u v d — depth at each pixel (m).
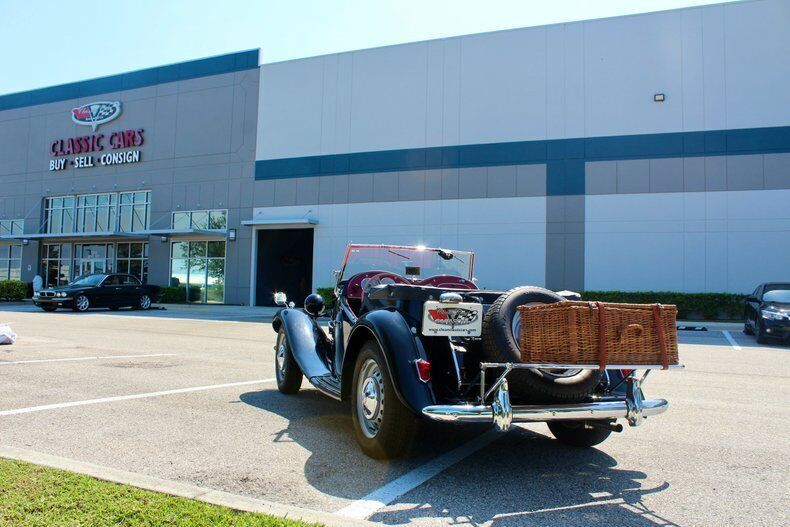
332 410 5.52
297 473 3.72
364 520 2.89
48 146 32.47
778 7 20.02
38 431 4.54
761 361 9.84
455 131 23.39
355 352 4.45
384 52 24.75
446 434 4.87
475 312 3.62
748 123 20.02
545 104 22.20
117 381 6.77
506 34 22.86
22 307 24.20
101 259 31.09
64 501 2.97
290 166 26.22
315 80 25.98
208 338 12.22
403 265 5.68
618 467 4.00
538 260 21.91
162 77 29.53
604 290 21.00
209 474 3.66
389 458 3.98
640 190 20.91
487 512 3.15
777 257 19.42
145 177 29.59
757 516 3.15
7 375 7.05
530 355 3.44
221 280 27.53
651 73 21.09
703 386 7.34
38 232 32.50
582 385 3.58
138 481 3.33
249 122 27.28
